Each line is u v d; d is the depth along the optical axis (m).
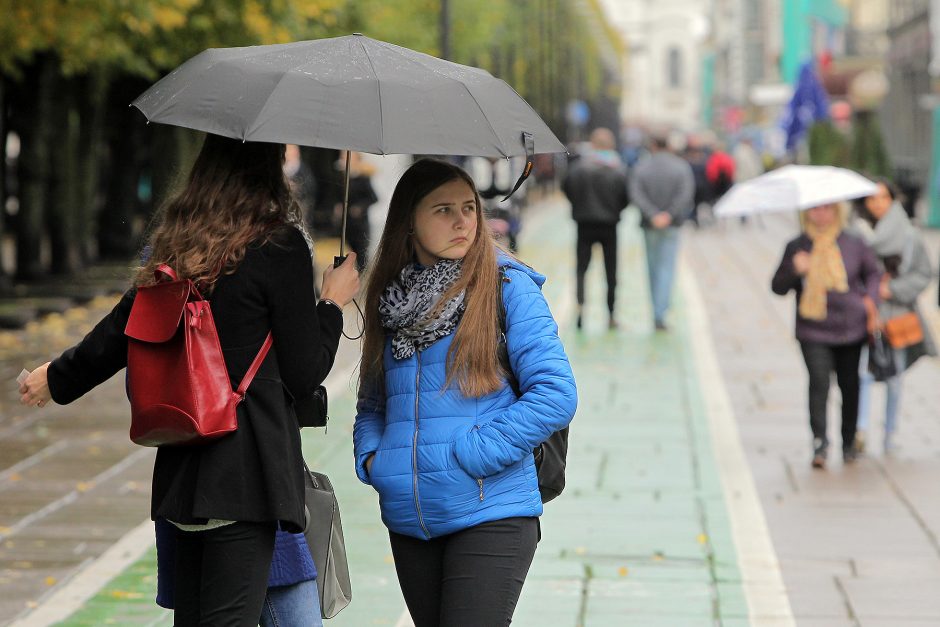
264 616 12.18
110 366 11.71
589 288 67.44
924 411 34.88
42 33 47.41
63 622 18.16
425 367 12.04
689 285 68.81
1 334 49.31
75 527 23.34
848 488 26.55
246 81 11.13
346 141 10.77
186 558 11.66
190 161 12.10
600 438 31.58
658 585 20.16
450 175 12.15
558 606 19.11
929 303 58.44
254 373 11.27
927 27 115.62
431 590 12.26
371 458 12.46
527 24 158.25
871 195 27.59
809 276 27.86
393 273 12.42
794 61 187.62
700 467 28.45
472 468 11.73
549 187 190.25
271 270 11.26
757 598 19.55
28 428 32.41
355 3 75.75
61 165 66.00
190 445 11.20
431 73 11.52
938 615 18.81
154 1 48.53
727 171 114.25
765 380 39.91
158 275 11.20
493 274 12.05
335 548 12.73
